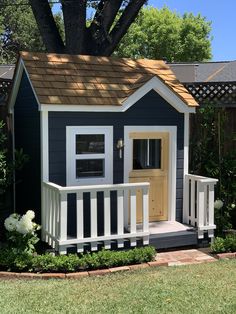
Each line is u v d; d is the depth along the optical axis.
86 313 4.80
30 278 6.12
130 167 7.82
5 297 5.28
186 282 5.84
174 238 7.48
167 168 8.10
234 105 10.24
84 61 8.20
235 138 8.91
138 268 6.52
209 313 4.80
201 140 8.83
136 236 7.05
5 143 8.87
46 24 12.24
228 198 8.50
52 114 7.12
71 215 7.31
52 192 6.85
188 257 7.15
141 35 41.47
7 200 8.60
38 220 7.54
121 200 6.92
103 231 7.46
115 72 8.20
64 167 7.26
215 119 8.79
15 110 8.71
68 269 6.34
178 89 8.26
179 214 8.20
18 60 7.97
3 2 23.89
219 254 7.18
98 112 7.43
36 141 7.53
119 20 12.30
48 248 7.04
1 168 7.41
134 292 5.46
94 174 7.52
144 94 7.57
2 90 9.34
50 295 5.37
